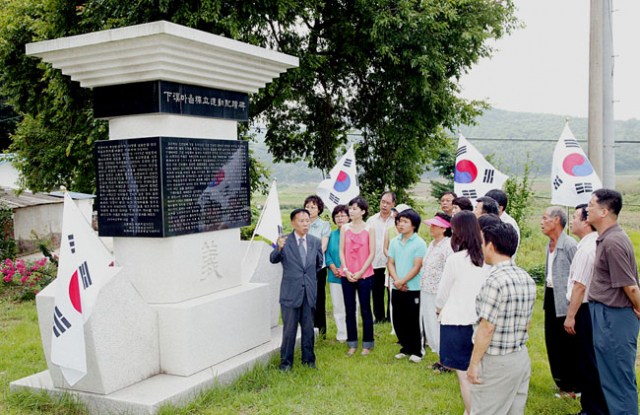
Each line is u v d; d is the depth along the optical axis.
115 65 5.18
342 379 5.46
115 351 4.75
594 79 7.30
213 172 5.70
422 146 14.38
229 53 5.57
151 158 5.13
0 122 23.20
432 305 5.67
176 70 5.19
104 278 4.71
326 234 6.88
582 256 4.36
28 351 6.68
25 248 17.16
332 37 13.05
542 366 5.82
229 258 5.98
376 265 7.62
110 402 4.58
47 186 14.39
